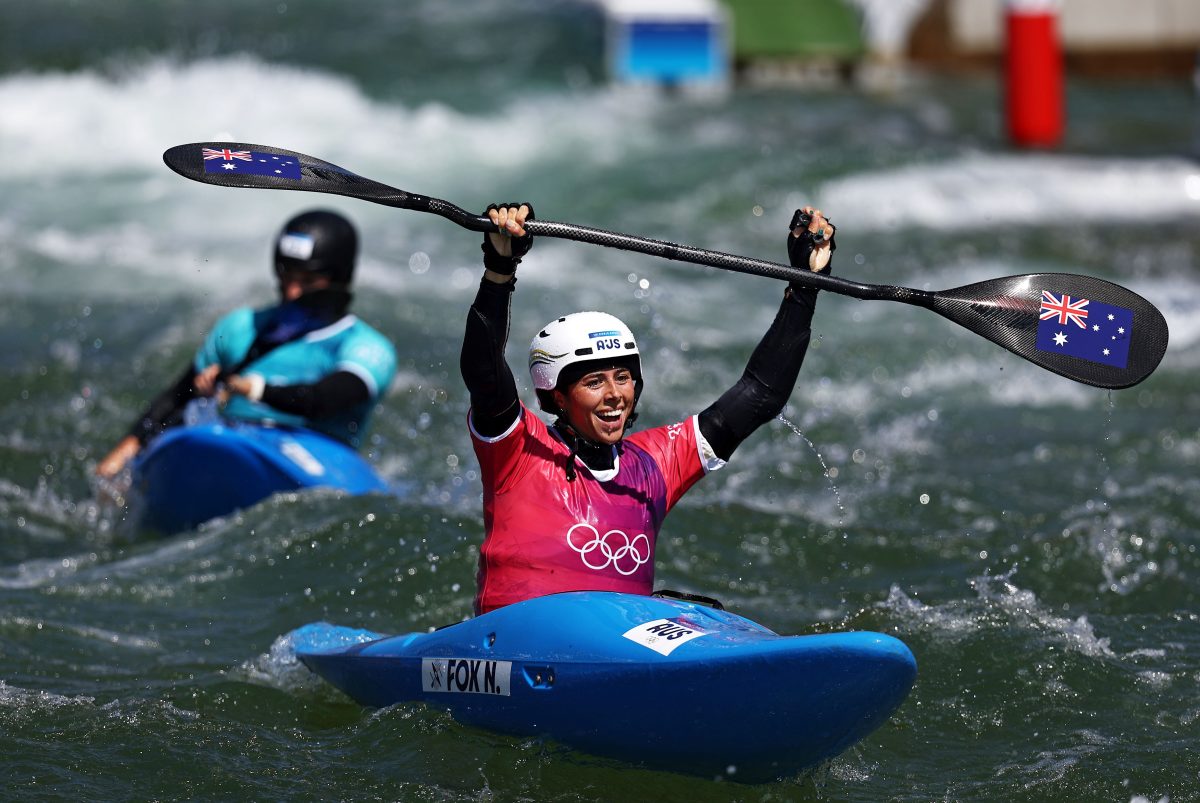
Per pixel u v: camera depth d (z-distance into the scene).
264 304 37.41
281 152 16.86
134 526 24.97
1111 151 56.78
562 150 54.69
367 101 60.66
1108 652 19.44
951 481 27.06
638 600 15.55
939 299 17.03
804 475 27.42
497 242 15.38
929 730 17.34
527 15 77.06
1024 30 56.69
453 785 15.45
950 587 21.80
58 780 15.61
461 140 55.75
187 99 59.50
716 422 16.61
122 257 41.34
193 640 19.75
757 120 60.28
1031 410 31.97
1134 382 17.08
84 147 53.78
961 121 61.69
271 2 78.56
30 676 18.36
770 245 43.88
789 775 15.10
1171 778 16.16
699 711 14.40
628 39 65.81
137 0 77.81
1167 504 25.30
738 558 23.05
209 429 23.88
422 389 31.50
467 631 16.03
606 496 16.03
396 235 44.84
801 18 70.12
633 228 45.41
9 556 23.31
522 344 34.53
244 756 16.30
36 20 72.50
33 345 33.94
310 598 21.14
